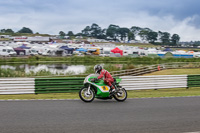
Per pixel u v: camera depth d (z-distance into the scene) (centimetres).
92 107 822
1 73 2241
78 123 614
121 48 7012
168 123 635
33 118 654
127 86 1380
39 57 5278
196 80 1559
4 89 1151
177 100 1015
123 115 712
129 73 2448
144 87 1425
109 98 945
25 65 3853
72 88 1255
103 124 611
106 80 920
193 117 706
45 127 572
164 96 1182
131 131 559
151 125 612
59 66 3697
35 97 1129
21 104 864
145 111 775
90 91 910
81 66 3719
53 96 1177
